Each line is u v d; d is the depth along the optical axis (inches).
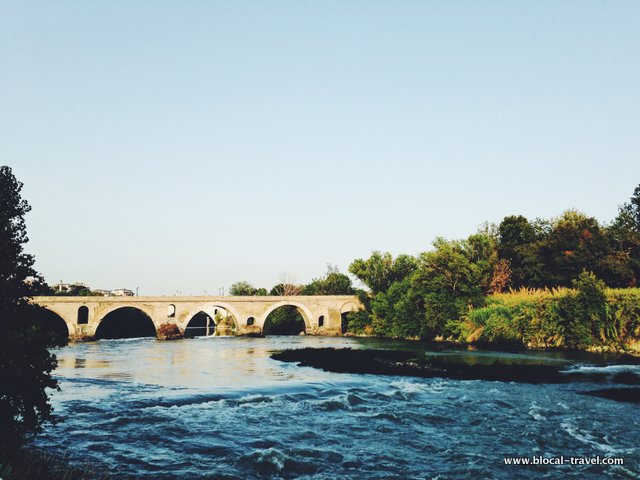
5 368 466.9
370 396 1030.4
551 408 932.0
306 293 5034.5
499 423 824.9
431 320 2635.3
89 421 790.5
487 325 2229.3
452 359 1643.7
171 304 3154.5
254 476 574.2
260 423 802.8
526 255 2886.3
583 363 1510.8
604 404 966.4
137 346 2504.9
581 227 2763.3
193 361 1739.7
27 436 687.1
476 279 2625.5
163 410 875.4
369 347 2290.8
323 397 1023.6
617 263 2401.6
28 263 557.9
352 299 3762.3
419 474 588.7
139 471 577.3
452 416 870.4
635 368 1402.6
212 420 813.9
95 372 1423.5
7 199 562.9
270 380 1251.2
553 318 1952.5
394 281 3540.8
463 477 579.5
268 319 4037.9
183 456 636.1
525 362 1541.6
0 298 516.4
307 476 578.9
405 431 770.8
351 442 711.1
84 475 544.7
